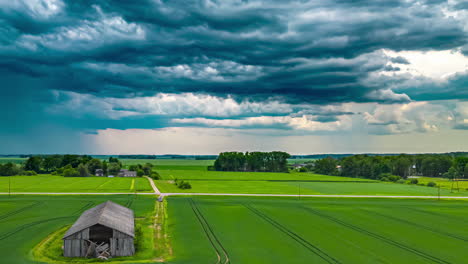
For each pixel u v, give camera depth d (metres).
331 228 73.38
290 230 70.88
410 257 54.47
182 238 63.12
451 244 62.34
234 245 59.31
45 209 87.44
